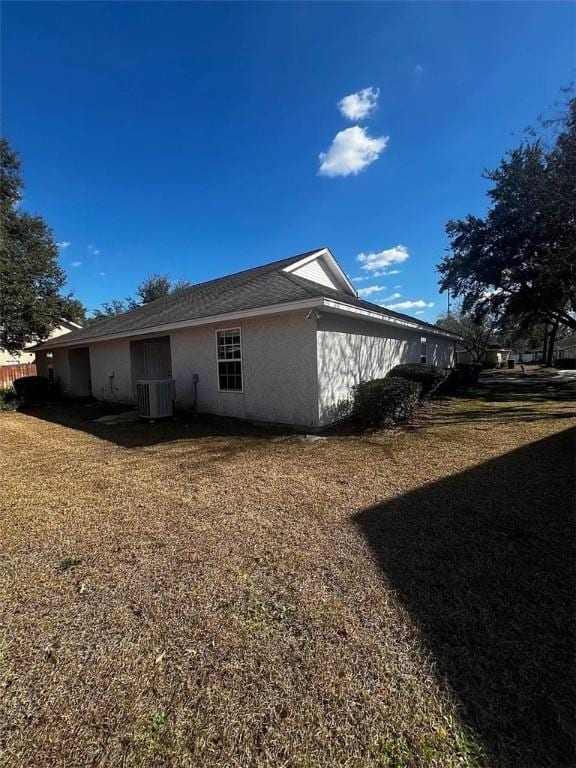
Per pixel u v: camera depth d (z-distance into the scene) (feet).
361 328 28.55
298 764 4.21
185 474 15.30
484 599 7.04
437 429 22.81
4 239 49.34
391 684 5.22
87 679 5.40
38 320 49.78
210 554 8.91
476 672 5.38
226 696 5.07
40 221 54.95
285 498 12.42
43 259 53.98
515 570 7.98
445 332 48.85
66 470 16.21
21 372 61.46
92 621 6.64
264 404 25.86
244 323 26.68
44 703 5.02
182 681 5.32
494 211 59.26
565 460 15.67
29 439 23.09
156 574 8.11
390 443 19.63
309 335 23.11
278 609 6.88
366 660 5.65
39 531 10.31
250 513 11.27
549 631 6.16
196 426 25.64
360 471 15.14
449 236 67.56
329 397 24.27
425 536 9.55
